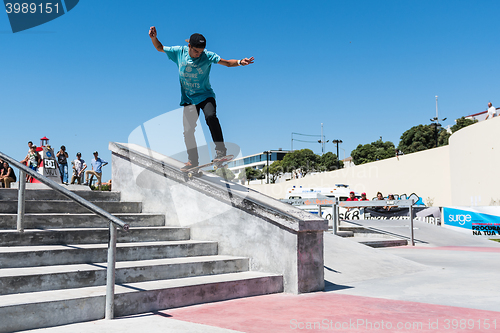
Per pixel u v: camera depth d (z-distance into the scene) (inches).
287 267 181.9
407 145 2418.8
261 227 193.0
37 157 382.9
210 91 213.8
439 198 1101.7
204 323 126.8
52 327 120.3
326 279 208.4
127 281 155.0
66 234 175.2
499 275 230.7
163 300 145.7
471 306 152.0
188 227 223.0
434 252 366.6
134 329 119.0
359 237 483.5
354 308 149.0
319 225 186.5
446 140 2268.7
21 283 132.4
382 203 448.5
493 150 798.5
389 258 266.4
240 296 168.6
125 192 257.1
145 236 201.8
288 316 136.6
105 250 168.7
